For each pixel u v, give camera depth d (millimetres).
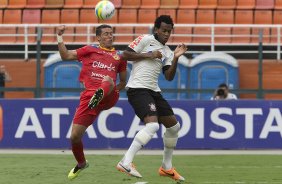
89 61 28953
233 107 48906
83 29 66875
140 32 66562
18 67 60094
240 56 62125
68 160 41594
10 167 37594
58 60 58562
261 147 48875
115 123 49156
